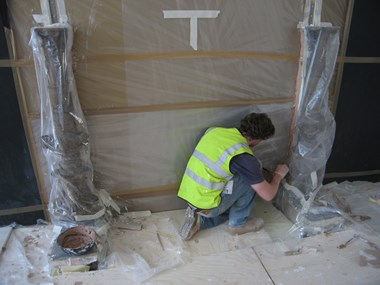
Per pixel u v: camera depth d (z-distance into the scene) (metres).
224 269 1.77
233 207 2.03
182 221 2.17
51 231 2.04
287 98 2.13
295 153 2.15
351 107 2.33
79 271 1.73
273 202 2.39
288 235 2.06
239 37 1.90
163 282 1.68
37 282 1.67
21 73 1.73
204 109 2.03
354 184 2.57
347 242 1.97
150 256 1.86
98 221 1.98
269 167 2.32
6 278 1.70
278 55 2.00
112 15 1.69
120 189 2.13
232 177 1.87
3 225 2.07
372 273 1.75
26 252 1.87
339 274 1.74
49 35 1.56
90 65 1.76
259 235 2.04
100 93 1.84
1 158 1.89
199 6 1.78
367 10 2.04
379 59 2.20
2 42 1.65
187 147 2.11
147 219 2.17
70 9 1.64
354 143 2.46
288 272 1.75
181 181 2.20
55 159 1.81
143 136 2.01
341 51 2.12
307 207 2.12
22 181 1.98
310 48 1.94
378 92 2.31
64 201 1.90
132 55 1.80
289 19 1.93
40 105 1.80
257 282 1.69
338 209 2.15
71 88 1.70
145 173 2.12
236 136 1.84
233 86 2.01
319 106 2.04
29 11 1.61
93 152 1.98
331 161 2.50
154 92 1.91
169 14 1.75
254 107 2.10
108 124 1.92
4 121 1.81
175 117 2.01
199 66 1.91
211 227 2.11
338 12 2.00
